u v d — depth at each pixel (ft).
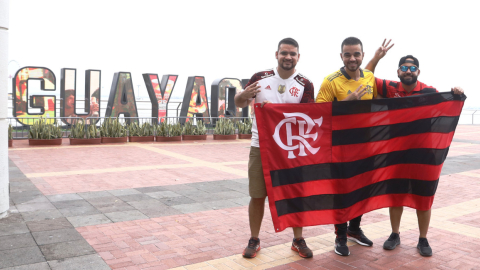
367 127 12.90
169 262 12.34
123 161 33.55
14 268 11.46
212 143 49.67
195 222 16.56
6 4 16.07
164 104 58.85
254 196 12.67
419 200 13.29
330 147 12.69
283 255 13.12
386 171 13.46
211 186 23.88
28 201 19.16
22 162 31.65
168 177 26.68
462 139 60.85
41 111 51.80
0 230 14.71
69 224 15.74
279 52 12.41
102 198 20.21
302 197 12.50
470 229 16.14
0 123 15.99
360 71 13.44
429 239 14.87
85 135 46.39
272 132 12.27
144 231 15.24
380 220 17.38
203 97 61.05
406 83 13.46
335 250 13.33
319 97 13.53
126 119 52.95
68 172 27.73
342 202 12.69
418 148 13.29
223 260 12.62
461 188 24.61
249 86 11.90
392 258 12.95
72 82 53.62
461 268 12.17
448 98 13.12
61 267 11.64
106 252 12.99
